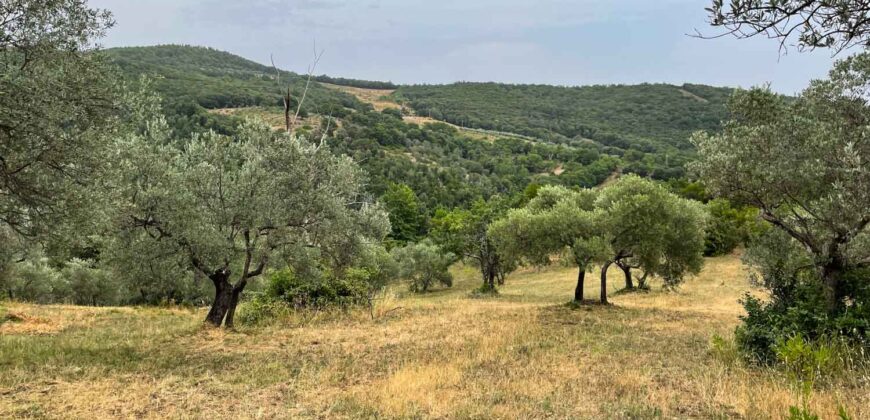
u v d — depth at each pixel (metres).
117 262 14.18
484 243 39.12
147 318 19.34
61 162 9.10
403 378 9.01
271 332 15.39
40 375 9.26
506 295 34.69
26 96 7.95
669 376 9.36
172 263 14.28
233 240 15.32
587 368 10.10
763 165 10.22
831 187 9.52
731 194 11.38
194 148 14.89
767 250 12.08
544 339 13.56
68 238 10.20
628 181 24.69
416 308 21.83
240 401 8.02
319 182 15.30
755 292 29.56
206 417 7.19
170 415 7.28
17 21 8.22
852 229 9.27
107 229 13.03
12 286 30.19
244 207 14.41
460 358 10.91
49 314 19.11
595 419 6.95
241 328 16.09
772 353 9.64
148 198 13.31
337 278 20.27
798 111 10.55
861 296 10.04
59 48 8.59
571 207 22.52
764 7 3.96
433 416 7.16
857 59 9.58
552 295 34.62
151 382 9.10
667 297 27.97
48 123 8.19
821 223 10.00
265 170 14.71
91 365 10.16
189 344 13.14
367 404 7.76
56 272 35.91
